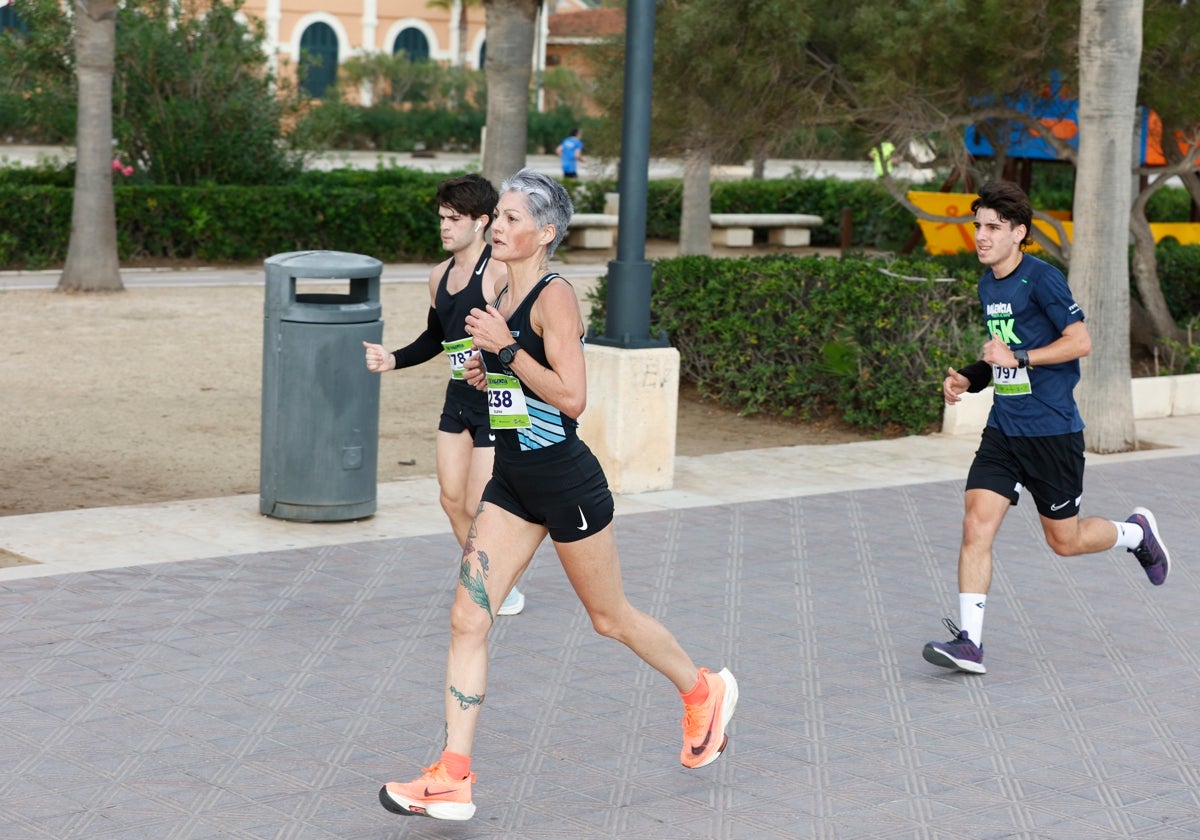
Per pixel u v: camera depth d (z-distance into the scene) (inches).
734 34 499.5
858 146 542.9
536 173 165.5
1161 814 178.5
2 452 387.5
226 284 777.6
